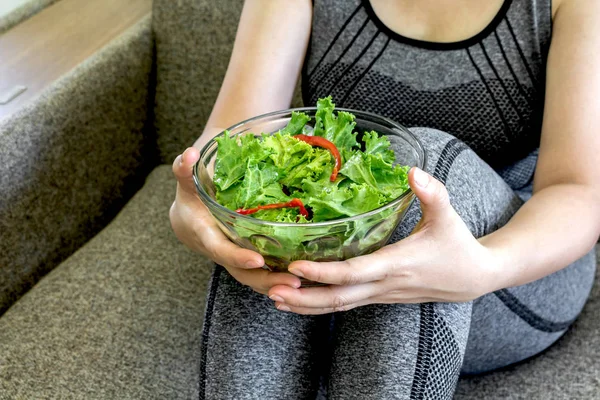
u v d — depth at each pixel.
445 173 0.83
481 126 1.00
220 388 0.81
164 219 1.26
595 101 0.88
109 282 1.11
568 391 0.93
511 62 0.96
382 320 0.79
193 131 1.40
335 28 1.04
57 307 1.07
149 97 1.43
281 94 1.06
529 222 0.85
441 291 0.77
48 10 1.50
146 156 1.46
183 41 1.35
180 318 1.05
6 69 1.26
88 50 1.31
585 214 0.86
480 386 0.98
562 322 0.98
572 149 0.88
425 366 0.77
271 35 1.05
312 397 0.86
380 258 0.71
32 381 0.95
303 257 0.68
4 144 1.11
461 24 0.97
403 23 1.00
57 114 1.20
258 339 0.81
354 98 1.05
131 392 0.94
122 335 1.02
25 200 1.16
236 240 0.72
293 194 0.70
